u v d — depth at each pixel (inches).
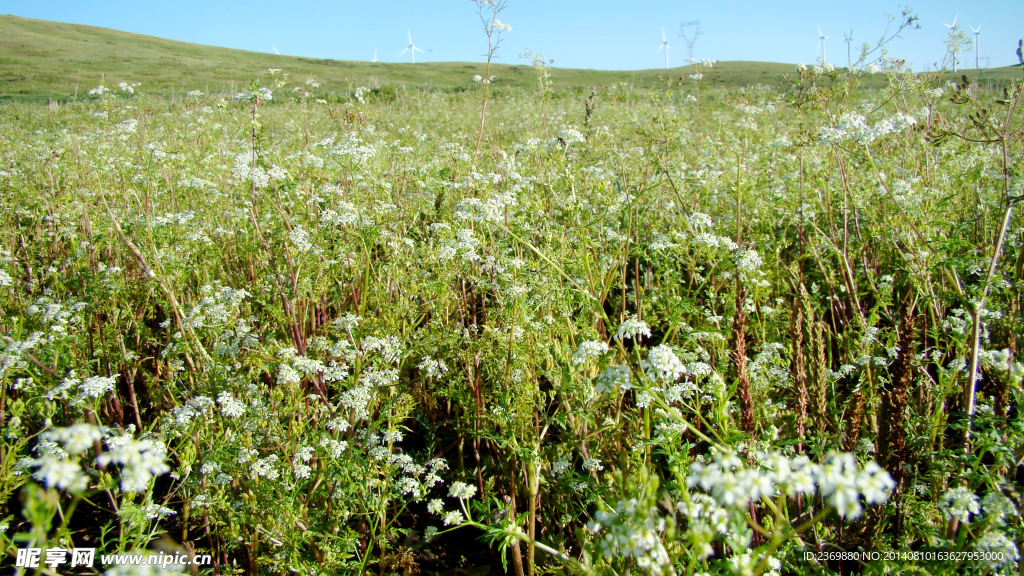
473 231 175.6
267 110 556.4
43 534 64.2
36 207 264.8
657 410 108.8
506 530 95.3
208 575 126.5
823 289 208.1
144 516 108.4
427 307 165.2
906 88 228.7
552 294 146.6
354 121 289.7
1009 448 99.2
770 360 153.6
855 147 217.2
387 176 268.5
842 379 165.0
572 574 104.2
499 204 158.1
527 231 178.9
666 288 169.0
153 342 174.6
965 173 200.5
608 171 230.8
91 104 416.8
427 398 168.7
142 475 69.1
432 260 171.0
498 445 134.6
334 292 199.0
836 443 123.4
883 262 212.1
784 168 274.5
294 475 123.9
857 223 212.4
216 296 158.1
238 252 216.4
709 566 100.0
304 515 119.6
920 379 126.4
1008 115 175.2
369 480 116.4
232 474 119.5
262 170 166.2
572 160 219.6
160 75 1358.3
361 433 135.6
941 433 123.0
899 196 201.2
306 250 153.8
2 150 343.6
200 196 247.3
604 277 169.2
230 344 148.3
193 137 332.8
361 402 125.4
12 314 189.6
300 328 163.9
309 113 449.4
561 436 135.4
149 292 171.8
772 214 240.8
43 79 1124.5
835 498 60.8
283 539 113.0
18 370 131.3
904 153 242.2
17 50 1748.3
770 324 179.8
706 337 156.2
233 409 119.0
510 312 136.9
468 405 141.3
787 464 64.6
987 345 140.4
